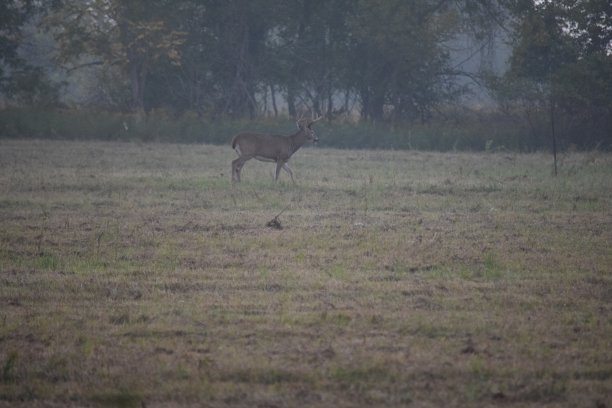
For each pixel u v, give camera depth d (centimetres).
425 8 13938
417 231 4275
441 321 2658
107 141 11875
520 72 12544
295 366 2252
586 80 11700
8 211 4819
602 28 12144
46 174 6725
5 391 2116
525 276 3312
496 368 2242
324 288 3084
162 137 12200
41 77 14550
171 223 4453
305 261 3547
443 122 14212
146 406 2025
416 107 15050
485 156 10225
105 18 15025
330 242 3944
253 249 3784
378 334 2538
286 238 4028
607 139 12106
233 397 2064
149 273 3316
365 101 15200
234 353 2362
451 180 6662
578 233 4278
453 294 3016
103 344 2450
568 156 10100
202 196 5478
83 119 12225
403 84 14800
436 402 2048
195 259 3562
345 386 2136
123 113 13875
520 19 13138
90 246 3853
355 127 12406
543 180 6694
